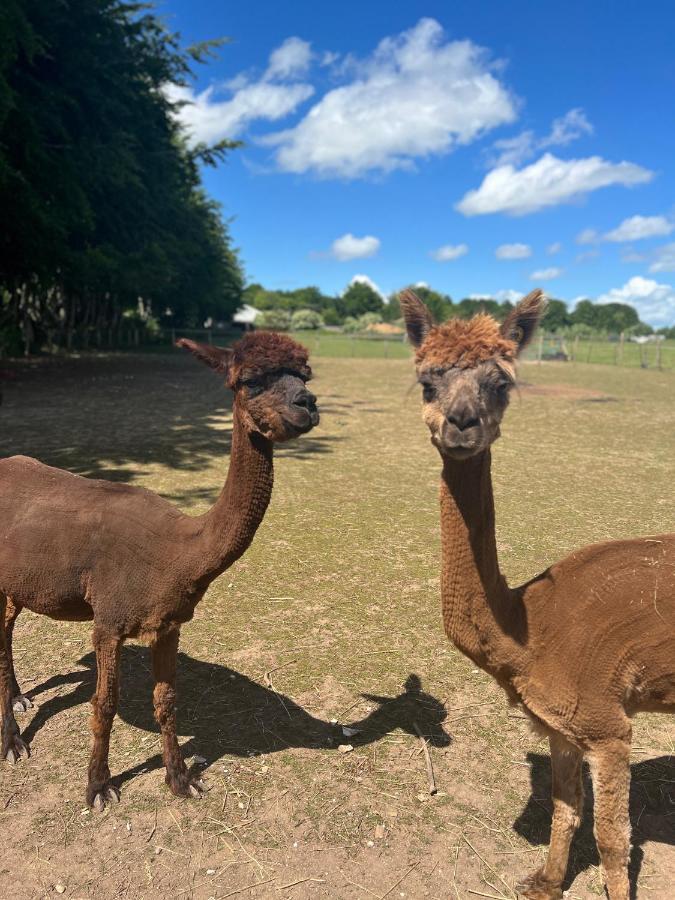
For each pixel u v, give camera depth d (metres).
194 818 3.08
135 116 25.25
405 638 4.85
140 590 2.99
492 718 3.92
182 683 4.20
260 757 3.51
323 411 17.09
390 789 3.30
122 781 3.30
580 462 11.23
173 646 3.16
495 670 2.62
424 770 3.45
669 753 3.65
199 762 3.45
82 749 3.54
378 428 14.61
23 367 24.72
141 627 3.04
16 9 15.89
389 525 7.46
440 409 2.45
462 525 2.51
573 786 2.66
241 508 2.85
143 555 2.99
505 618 2.58
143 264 24.23
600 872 2.83
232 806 3.16
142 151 26.50
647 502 8.62
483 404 2.39
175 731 3.22
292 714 3.91
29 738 3.62
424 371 2.55
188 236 33.94
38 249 20.03
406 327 2.82
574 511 8.16
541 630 2.57
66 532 3.10
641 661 2.44
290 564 6.22
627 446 12.80
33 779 3.30
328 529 7.28
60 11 19.83
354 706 4.01
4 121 16.02
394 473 10.16
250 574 5.96
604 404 19.30
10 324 28.48
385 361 37.72
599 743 2.48
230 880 2.74
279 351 2.71
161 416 14.87
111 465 9.74
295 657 4.55
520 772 3.46
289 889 2.71
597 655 2.46
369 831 3.03
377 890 2.72
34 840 2.92
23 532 3.18
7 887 2.67
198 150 33.81
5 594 3.35
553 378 27.78
